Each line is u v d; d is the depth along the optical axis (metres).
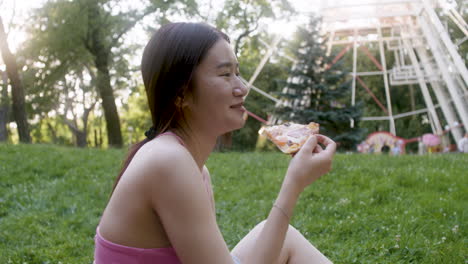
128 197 1.25
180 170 1.22
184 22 1.36
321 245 3.60
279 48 20.38
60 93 25.14
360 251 3.35
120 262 1.29
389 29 22.70
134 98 38.84
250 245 1.69
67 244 3.98
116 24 19.88
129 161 1.45
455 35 25.89
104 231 1.31
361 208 4.80
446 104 22.19
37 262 3.64
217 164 8.45
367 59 31.62
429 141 19.19
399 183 5.90
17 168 7.72
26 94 21.33
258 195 5.89
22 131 17.23
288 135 1.52
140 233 1.27
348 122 16.31
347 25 22.08
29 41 20.44
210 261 1.22
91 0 19.20
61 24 19.56
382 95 31.88
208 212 1.25
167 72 1.32
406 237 3.50
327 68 16.86
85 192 6.27
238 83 1.37
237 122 1.38
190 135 1.40
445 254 3.15
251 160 8.83
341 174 6.62
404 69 23.38
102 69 20.70
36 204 5.63
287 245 1.83
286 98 17.03
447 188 5.53
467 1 24.28
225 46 1.35
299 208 4.92
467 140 16.94
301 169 1.42
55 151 9.72
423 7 18.56
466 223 3.93
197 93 1.33
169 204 1.21
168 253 1.29
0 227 4.57
